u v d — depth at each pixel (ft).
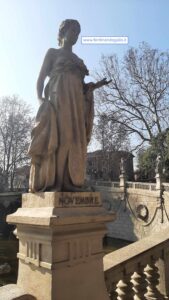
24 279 9.70
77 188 10.30
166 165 113.70
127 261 12.50
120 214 117.08
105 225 10.73
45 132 10.10
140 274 13.19
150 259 13.85
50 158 10.00
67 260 9.26
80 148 10.66
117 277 12.00
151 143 118.93
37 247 9.32
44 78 11.10
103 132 128.57
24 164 161.58
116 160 131.23
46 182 9.93
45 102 10.50
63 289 9.06
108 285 11.56
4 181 156.76
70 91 10.75
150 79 121.39
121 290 12.44
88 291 9.80
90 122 11.80
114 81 125.49
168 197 96.32
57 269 8.96
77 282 9.50
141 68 122.72
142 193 107.65
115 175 143.74
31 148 9.87
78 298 9.46
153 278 13.96
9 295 8.89
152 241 14.76
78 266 9.59
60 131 10.26
